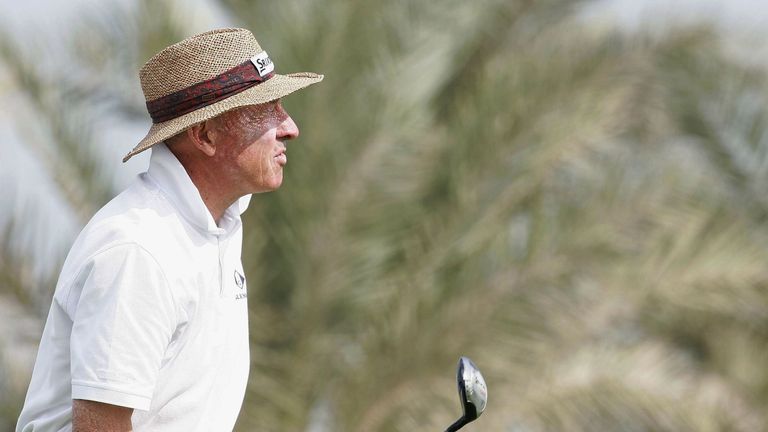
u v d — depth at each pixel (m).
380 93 35.91
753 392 43.44
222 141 9.80
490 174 37.19
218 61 9.66
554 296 36.75
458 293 36.69
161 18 35.84
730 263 37.81
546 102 37.84
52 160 36.16
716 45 42.59
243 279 10.15
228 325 9.79
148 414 9.39
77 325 8.99
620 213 37.34
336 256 36.34
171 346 9.38
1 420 35.16
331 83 35.53
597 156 38.28
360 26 36.00
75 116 36.31
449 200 37.59
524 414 36.62
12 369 35.34
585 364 36.91
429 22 37.19
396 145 36.28
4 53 36.22
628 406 36.81
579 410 36.47
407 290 36.94
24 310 35.28
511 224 37.91
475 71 41.69
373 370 36.41
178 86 9.61
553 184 38.06
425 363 36.38
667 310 38.19
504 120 37.16
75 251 9.27
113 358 8.85
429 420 36.16
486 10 40.16
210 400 9.71
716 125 45.06
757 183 46.00
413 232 37.25
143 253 9.07
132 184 9.61
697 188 40.12
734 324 43.38
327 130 35.56
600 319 37.28
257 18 36.41
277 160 10.06
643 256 37.47
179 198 9.51
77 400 8.95
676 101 43.50
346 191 36.25
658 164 39.69
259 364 36.50
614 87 39.62
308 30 35.44
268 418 36.31
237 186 9.95
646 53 40.97
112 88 37.25
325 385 37.41
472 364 10.20
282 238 35.94
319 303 36.47
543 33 41.16
